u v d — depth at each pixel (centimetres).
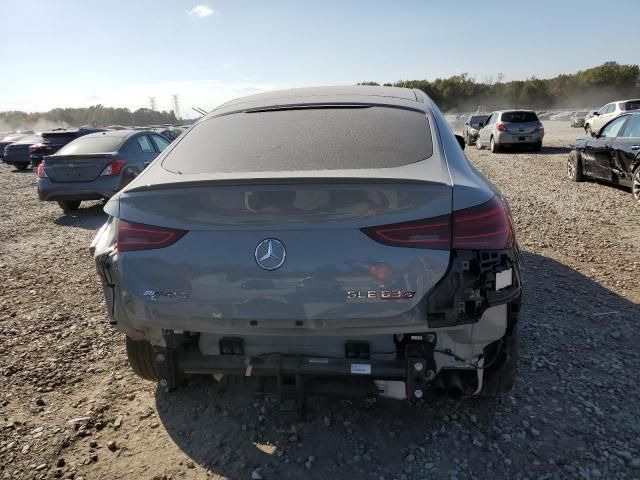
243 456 249
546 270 507
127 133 975
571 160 1127
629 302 423
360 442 256
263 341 234
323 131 267
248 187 211
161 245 222
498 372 250
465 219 206
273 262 211
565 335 364
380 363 225
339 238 208
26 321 418
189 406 292
